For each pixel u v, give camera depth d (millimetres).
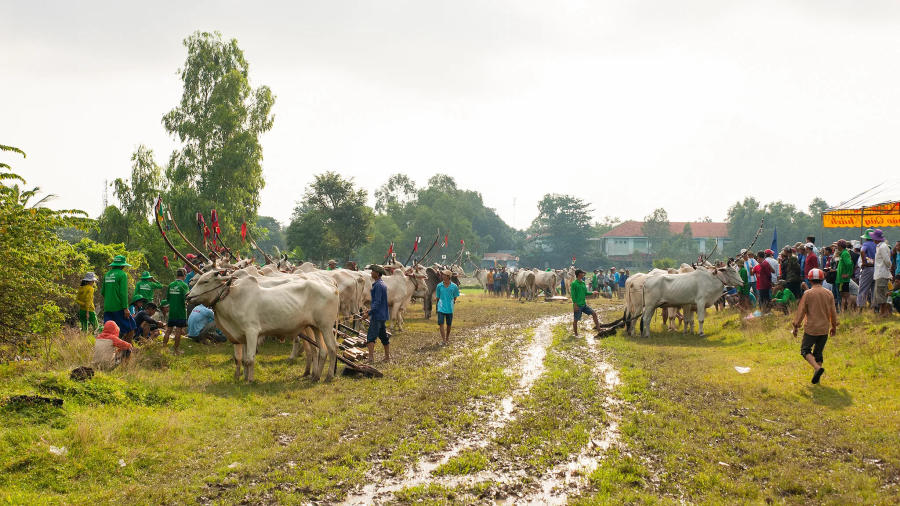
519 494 5820
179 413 8125
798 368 10602
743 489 5820
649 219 108625
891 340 10789
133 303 12938
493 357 13367
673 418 8195
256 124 42656
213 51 42219
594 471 6301
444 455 6910
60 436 6625
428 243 100812
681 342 15328
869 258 13211
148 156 40656
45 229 10719
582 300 17016
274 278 11023
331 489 5902
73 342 11383
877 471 6242
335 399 9336
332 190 63219
